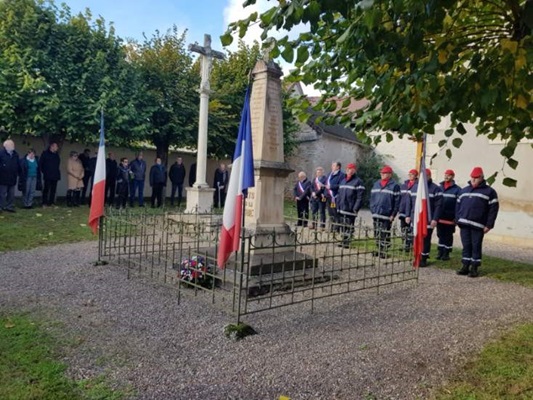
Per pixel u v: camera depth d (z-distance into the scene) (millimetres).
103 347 3918
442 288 6477
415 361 3826
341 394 3254
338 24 3387
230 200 4371
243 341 4160
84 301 5145
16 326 4254
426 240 8227
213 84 19016
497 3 3439
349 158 26469
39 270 6457
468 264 7484
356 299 5734
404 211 8953
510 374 3582
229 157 20484
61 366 3492
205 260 5691
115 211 8750
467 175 12422
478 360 3861
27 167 12578
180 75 17828
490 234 12141
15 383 3178
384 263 7250
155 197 15992
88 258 7340
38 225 10141
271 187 6953
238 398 3160
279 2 2861
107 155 16688
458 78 3461
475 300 5855
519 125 3559
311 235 9219
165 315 4785
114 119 14484
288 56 3367
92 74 14516
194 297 5414
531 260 9414
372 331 4547
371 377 3512
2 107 12461
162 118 17344
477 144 12234
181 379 3402
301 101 4598
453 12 3391
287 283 6055
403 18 2887
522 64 2777
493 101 2986
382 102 3887
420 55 3141
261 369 3605
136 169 15391
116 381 3326
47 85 13336
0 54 13391
